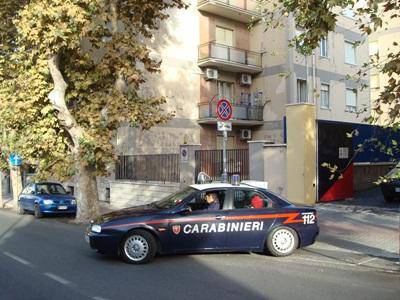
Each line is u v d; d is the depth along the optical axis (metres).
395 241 10.88
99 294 6.64
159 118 15.26
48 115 16.12
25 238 12.05
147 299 6.40
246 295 6.65
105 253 8.80
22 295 6.59
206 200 9.35
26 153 17.30
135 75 14.62
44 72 15.11
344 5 6.86
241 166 16.95
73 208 18.05
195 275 7.85
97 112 15.18
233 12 27.80
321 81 30.06
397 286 7.29
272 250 9.38
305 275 7.95
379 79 35.25
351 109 32.75
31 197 18.31
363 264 8.91
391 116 6.38
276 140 28.20
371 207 15.24
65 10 13.12
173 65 25.61
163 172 18.98
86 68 16.11
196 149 17.59
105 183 22.73
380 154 20.22
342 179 16.91
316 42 7.12
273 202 9.57
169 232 8.88
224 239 9.17
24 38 14.23
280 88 28.09
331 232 11.92
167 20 25.48
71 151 16.44
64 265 8.61
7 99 16.31
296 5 7.34
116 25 15.32
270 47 28.78
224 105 12.16
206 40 27.42
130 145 23.16
